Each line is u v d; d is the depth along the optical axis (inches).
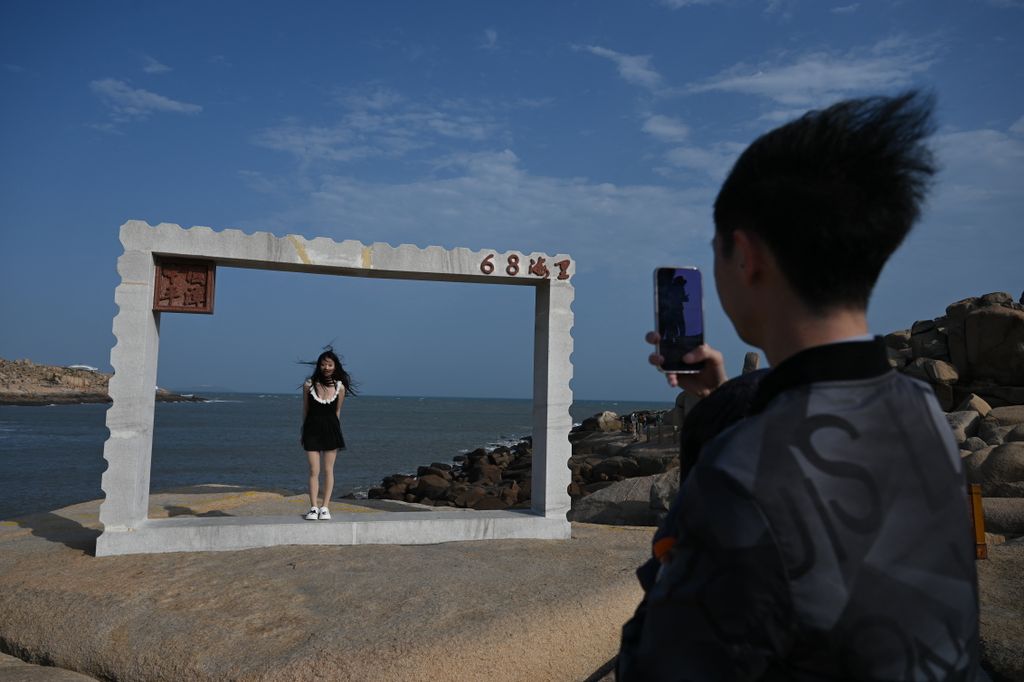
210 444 1866.4
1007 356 673.6
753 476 41.3
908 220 48.0
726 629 40.5
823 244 46.1
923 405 46.2
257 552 282.2
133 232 288.5
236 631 201.2
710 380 70.3
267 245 302.7
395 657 183.0
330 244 312.0
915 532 41.8
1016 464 383.9
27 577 246.7
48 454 1459.2
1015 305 726.5
